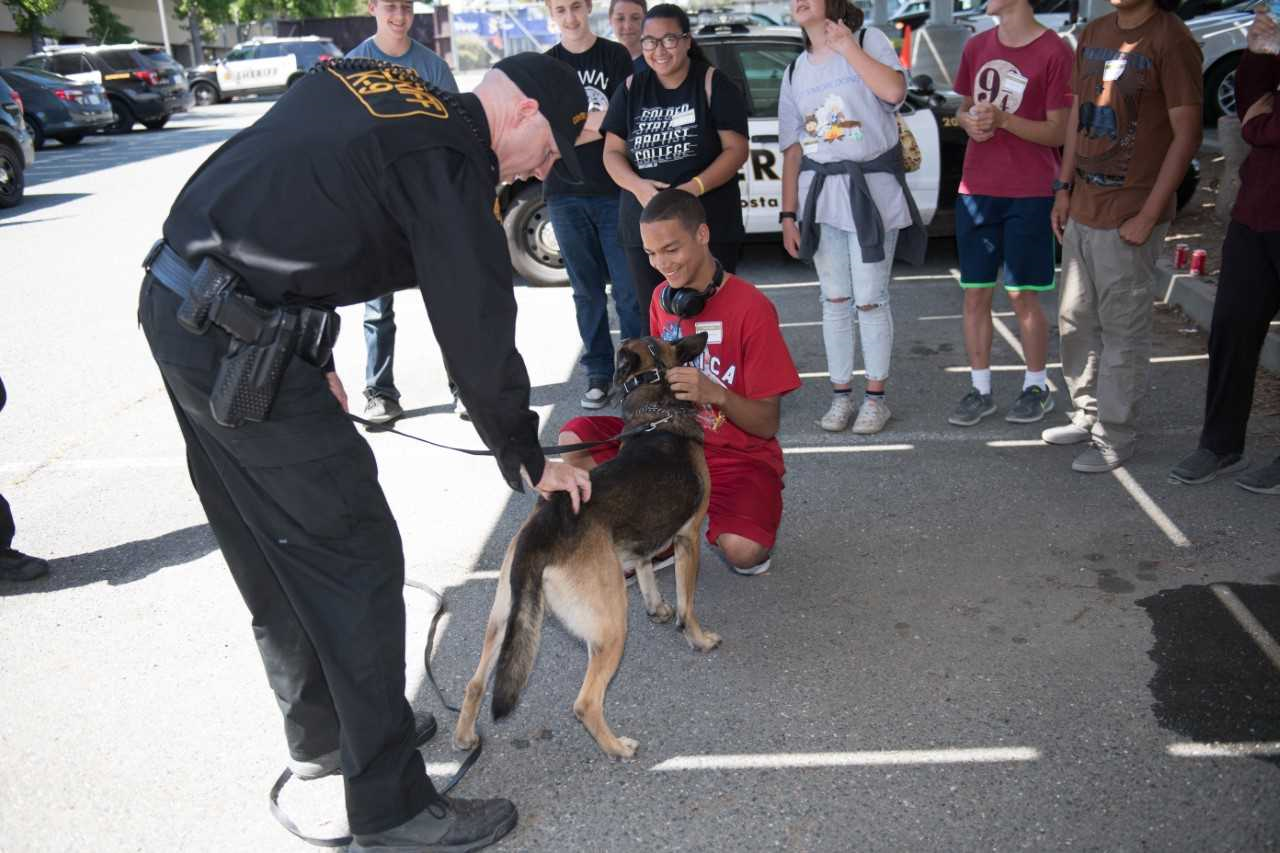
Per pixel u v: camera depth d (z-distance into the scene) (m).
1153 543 3.79
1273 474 4.08
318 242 2.08
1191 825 2.45
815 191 4.74
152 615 3.67
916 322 6.88
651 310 3.73
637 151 4.82
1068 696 2.95
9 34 35.09
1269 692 2.92
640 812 2.62
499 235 2.17
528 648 2.54
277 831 2.62
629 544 2.91
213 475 2.41
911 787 2.63
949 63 12.60
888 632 3.35
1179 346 5.98
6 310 8.11
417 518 4.38
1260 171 3.80
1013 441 4.82
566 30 5.42
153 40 46.81
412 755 2.41
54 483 4.86
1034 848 2.41
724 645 3.34
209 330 2.12
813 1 4.50
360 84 2.15
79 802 2.74
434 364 6.50
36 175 16.98
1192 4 12.05
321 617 2.28
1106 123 4.04
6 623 3.65
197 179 2.17
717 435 3.57
